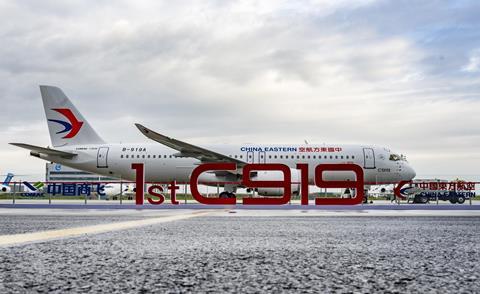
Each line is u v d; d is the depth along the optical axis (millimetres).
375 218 8852
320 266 2764
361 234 5082
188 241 4215
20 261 2869
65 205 20766
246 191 26719
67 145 29125
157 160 28047
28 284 2137
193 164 27703
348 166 18312
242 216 9836
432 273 2508
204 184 27031
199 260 2998
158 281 2246
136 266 2721
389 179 27594
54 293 1938
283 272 2537
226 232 5277
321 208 17516
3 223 6895
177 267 2697
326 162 26969
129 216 9609
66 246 3697
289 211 14039
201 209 16578
